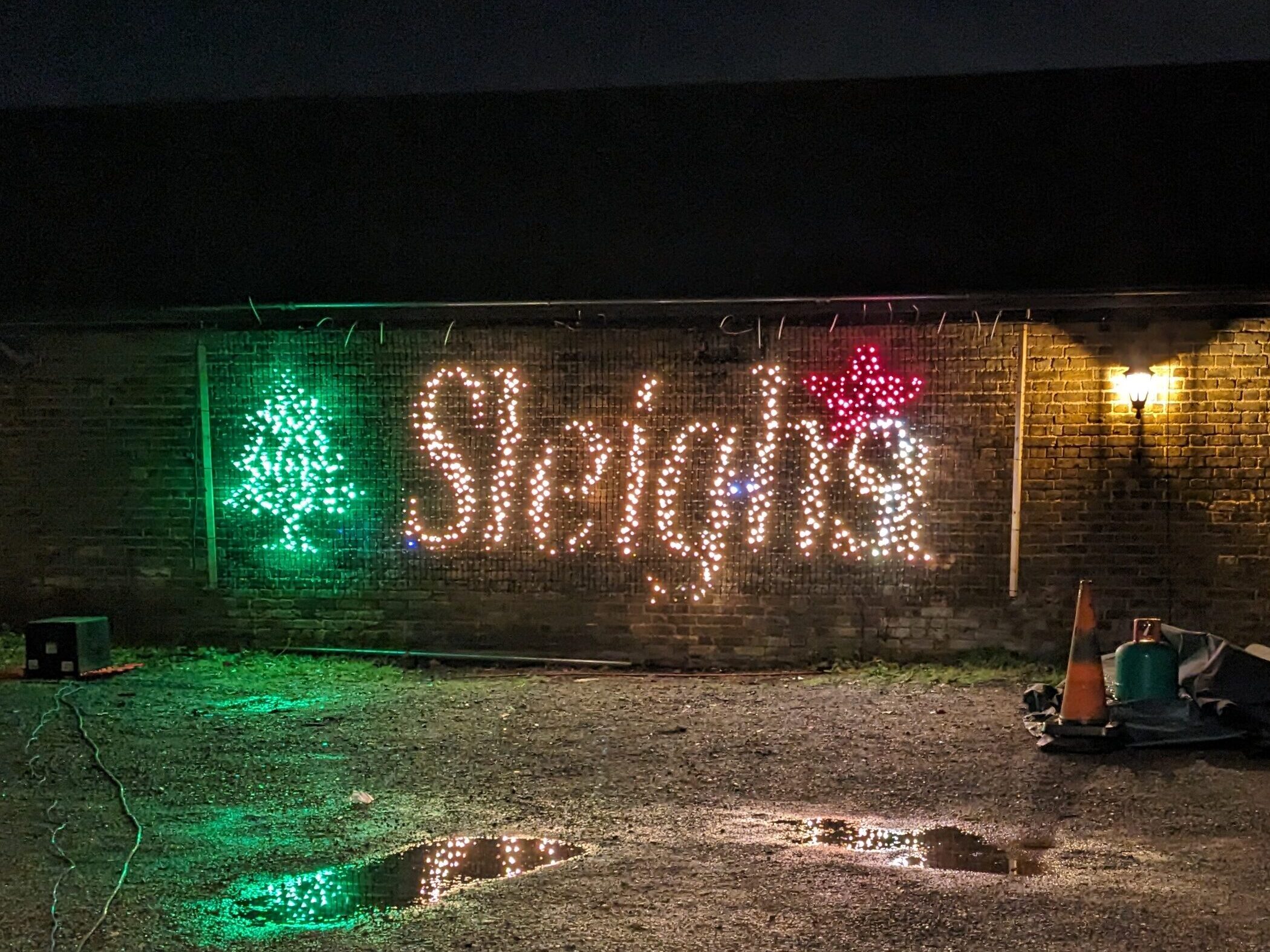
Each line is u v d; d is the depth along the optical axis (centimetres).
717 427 953
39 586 1059
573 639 976
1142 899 470
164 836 556
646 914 459
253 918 459
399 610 1000
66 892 485
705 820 579
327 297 995
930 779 642
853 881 493
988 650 924
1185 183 929
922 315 925
